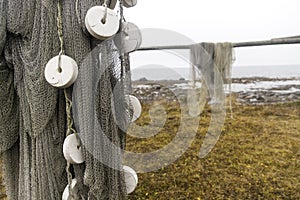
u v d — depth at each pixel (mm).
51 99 533
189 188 1719
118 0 562
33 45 527
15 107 609
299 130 1778
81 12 504
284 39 1621
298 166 1715
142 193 1689
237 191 1723
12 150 646
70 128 534
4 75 579
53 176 561
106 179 550
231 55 1705
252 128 1851
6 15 531
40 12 521
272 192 1693
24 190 587
